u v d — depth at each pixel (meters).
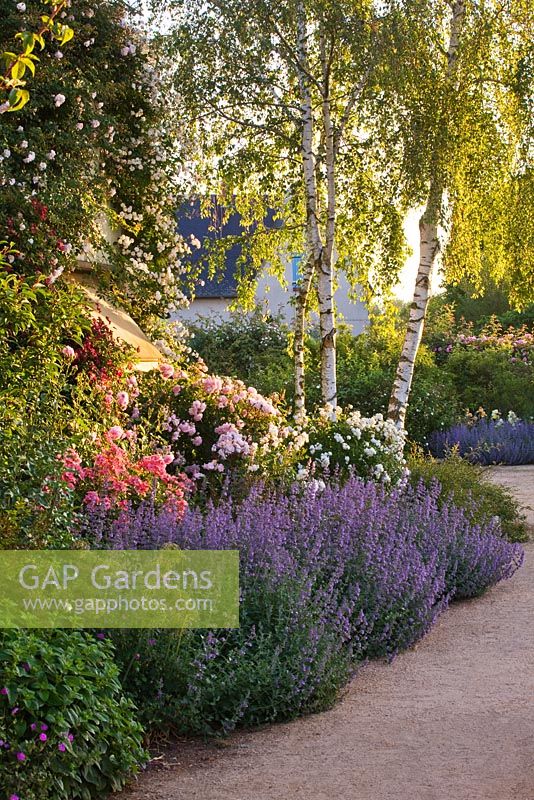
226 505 8.20
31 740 4.35
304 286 17.53
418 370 26.33
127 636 5.73
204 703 5.75
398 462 12.09
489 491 12.88
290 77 16.34
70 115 11.91
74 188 11.52
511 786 4.80
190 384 11.24
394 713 6.03
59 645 4.92
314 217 16.11
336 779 4.97
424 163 14.93
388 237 16.22
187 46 15.79
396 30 14.88
